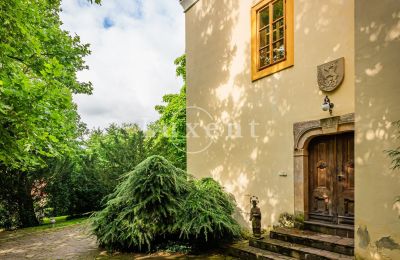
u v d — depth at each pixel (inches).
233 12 330.0
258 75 293.7
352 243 192.2
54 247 299.0
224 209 290.7
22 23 238.8
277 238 234.4
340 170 228.1
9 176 436.5
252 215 244.4
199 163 376.5
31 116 219.5
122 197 277.9
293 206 253.8
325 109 223.3
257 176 291.9
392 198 156.9
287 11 265.7
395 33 159.6
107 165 532.7
